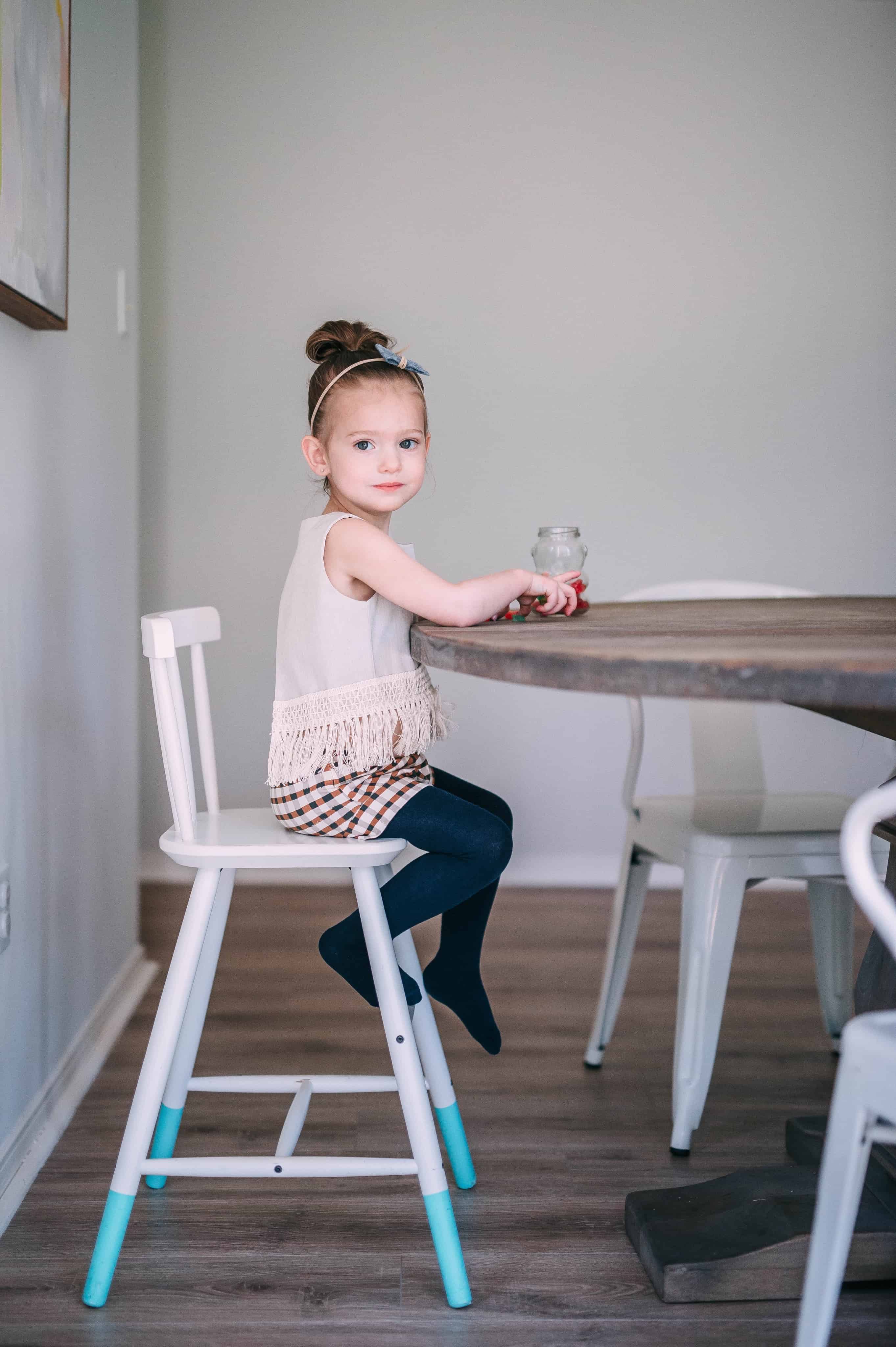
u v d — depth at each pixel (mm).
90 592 1999
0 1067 1497
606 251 3129
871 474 3195
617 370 3158
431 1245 1424
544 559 1524
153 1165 1280
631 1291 1328
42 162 1527
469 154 3092
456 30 3061
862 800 863
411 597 1294
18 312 1479
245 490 3135
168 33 3035
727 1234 1356
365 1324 1263
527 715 3207
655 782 3240
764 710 3227
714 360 3162
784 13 3082
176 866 3158
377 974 1281
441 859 1337
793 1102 1831
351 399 1416
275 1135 1698
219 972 2438
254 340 3109
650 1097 1848
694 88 3094
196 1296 1307
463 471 3166
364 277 3109
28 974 1621
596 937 2742
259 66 3053
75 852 1887
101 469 2092
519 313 3137
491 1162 1630
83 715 1951
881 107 3107
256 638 3158
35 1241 1409
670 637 1129
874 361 3170
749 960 2578
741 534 3205
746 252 3141
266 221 3086
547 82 3082
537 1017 2207
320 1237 1437
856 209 3135
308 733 1362
